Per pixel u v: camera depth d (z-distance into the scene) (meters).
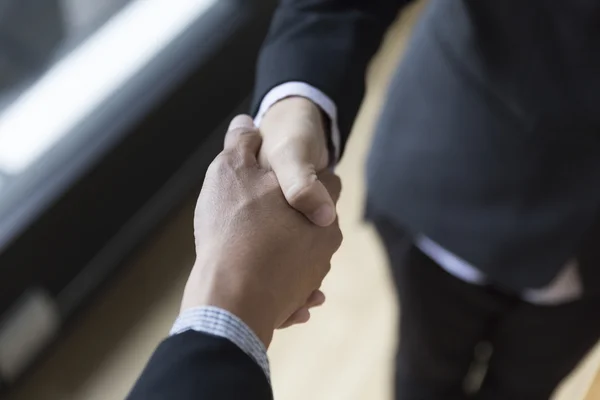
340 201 2.11
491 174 1.12
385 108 1.25
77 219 1.73
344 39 1.00
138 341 1.87
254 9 1.99
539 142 1.08
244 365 0.77
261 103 0.98
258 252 0.84
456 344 1.43
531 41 1.03
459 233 1.18
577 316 1.26
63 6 1.77
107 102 1.76
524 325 1.31
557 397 1.56
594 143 1.06
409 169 1.19
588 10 0.98
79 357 1.85
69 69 1.77
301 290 0.87
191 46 1.88
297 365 1.84
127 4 1.88
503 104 1.08
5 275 1.62
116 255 1.91
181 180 2.02
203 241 0.85
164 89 1.81
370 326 1.90
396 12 1.07
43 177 1.66
